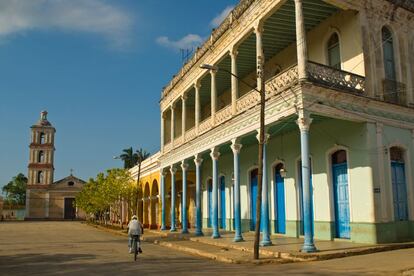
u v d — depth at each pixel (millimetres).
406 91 17656
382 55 17062
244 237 21000
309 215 14055
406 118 17438
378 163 16047
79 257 16594
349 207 16641
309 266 12062
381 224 15602
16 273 12562
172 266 13438
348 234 16750
